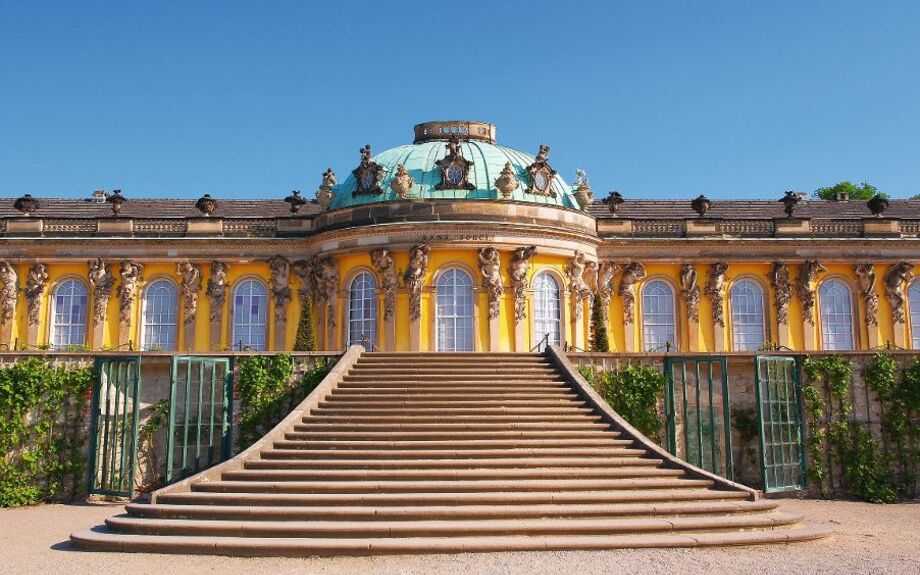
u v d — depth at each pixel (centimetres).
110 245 4834
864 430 3108
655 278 5006
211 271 4850
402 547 1909
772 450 3031
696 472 2381
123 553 1959
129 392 3030
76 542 2036
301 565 1827
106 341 4775
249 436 3034
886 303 4975
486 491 2256
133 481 2805
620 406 3144
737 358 3131
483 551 1920
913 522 2547
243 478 2330
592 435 2652
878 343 4925
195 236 4884
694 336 4909
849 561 1856
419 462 2416
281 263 4828
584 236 4631
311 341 4238
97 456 2917
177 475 2980
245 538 1977
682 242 4941
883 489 3031
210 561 1869
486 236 4400
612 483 2295
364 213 4503
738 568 1764
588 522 2050
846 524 2481
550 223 4534
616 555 1881
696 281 4959
